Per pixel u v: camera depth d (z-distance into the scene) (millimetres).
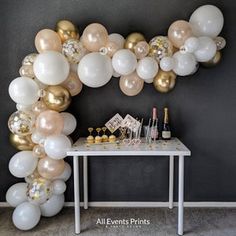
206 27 2141
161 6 2406
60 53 2061
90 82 2033
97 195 2629
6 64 2475
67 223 2330
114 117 2373
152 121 2490
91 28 2035
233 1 2393
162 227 2258
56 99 2049
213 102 2494
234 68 2459
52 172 2182
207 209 2557
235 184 2582
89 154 2031
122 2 2408
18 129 2078
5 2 2420
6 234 2166
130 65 2006
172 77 2162
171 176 2533
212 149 2543
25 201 2287
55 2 2416
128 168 2594
